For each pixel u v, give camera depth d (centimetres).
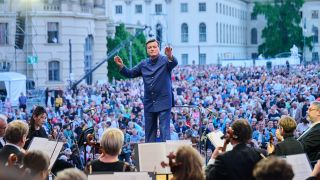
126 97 6372
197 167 1201
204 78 9862
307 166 1498
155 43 2180
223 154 1367
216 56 17550
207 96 6284
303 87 6750
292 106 5034
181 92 6956
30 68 8181
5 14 8000
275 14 18925
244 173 1347
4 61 7994
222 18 18050
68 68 8412
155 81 2159
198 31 17562
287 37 18862
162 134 2159
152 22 17550
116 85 8006
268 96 5878
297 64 13725
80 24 8612
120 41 10450
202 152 2323
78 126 3719
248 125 1395
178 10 17600
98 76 9119
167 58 2177
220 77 9988
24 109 5606
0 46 7994
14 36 8056
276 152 1642
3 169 802
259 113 4662
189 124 4147
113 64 10031
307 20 19662
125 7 17688
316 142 1739
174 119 4438
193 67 13438
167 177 1627
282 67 12762
